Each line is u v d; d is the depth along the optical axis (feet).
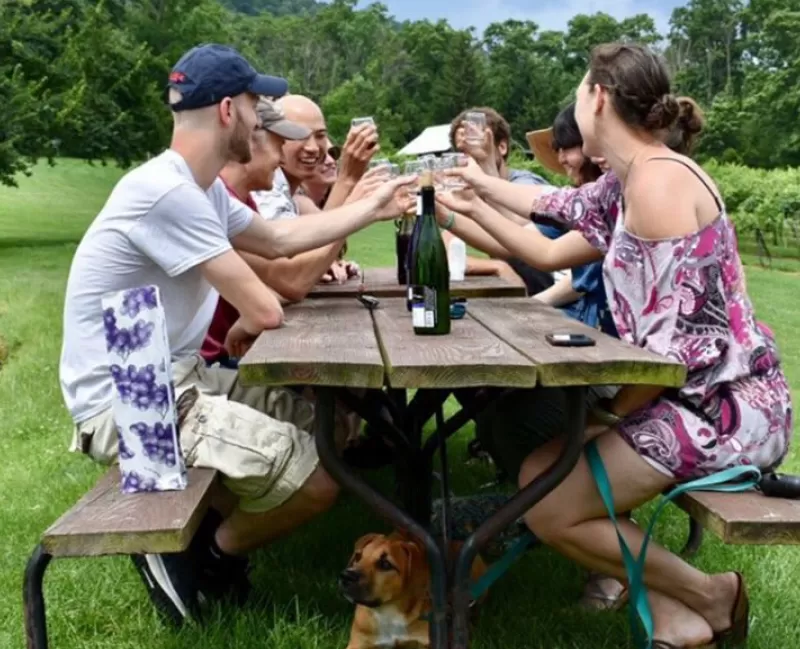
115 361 7.64
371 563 8.06
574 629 9.49
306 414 9.99
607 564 8.34
